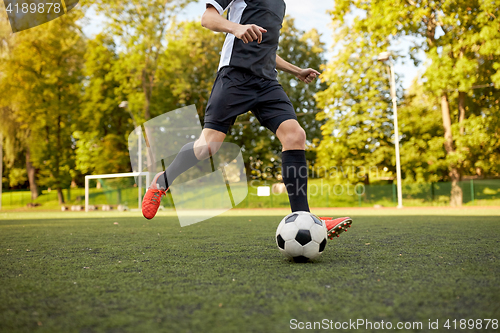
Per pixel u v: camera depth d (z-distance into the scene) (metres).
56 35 21.64
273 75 2.70
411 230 4.80
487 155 19.27
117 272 2.12
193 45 25.64
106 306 1.42
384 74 19.83
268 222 7.12
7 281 1.90
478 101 19.09
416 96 22.75
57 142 25.59
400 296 1.50
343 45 19.80
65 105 24.45
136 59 21.89
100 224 7.07
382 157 20.23
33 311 1.37
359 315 1.27
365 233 4.42
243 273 2.03
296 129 2.58
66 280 1.91
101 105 24.06
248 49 2.57
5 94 21.92
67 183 25.12
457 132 18.25
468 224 5.80
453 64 17.30
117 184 24.67
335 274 1.96
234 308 1.37
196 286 1.73
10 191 26.23
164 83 23.80
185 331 1.14
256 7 2.66
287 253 2.37
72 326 1.21
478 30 16.48
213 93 2.65
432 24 17.48
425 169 19.98
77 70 24.94
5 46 20.84
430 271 2.03
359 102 20.48
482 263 2.28
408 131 20.95
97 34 23.38
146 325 1.20
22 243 3.83
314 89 25.53
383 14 16.77
